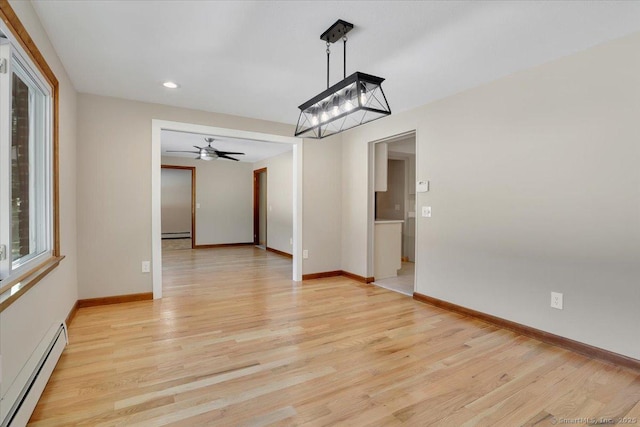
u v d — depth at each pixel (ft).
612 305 7.46
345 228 16.40
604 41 7.46
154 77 9.71
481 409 5.76
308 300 12.27
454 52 8.04
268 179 25.76
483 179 10.13
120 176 11.64
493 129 9.83
